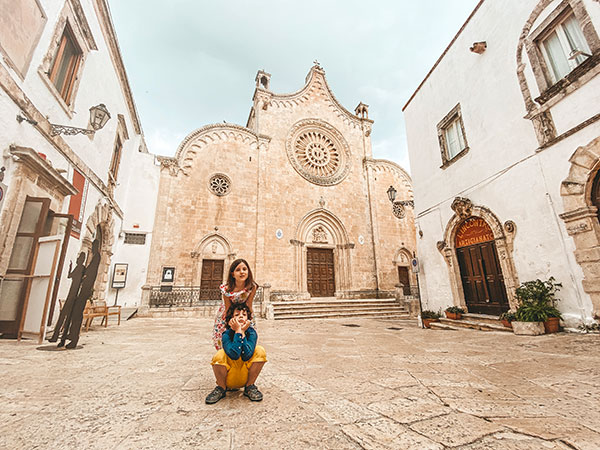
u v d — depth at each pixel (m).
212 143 17.09
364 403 2.52
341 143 21.17
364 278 18.61
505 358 4.33
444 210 10.03
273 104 19.72
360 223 19.78
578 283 5.99
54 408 2.33
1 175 5.19
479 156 8.67
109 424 2.04
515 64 7.66
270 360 4.41
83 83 8.57
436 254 10.30
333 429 1.98
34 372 3.44
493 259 8.27
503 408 2.39
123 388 2.89
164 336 6.97
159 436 1.85
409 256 20.48
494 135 8.20
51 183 6.65
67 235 6.15
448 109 10.16
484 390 2.88
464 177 9.20
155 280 13.88
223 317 2.76
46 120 6.50
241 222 16.47
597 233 5.75
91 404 2.44
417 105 12.00
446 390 2.88
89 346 5.37
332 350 5.31
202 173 16.38
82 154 8.81
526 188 7.17
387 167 21.95
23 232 5.86
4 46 5.22
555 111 6.59
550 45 7.04
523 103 7.39
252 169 17.66
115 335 6.96
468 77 9.27
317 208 18.72
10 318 5.68
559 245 6.36
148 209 14.79
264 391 2.84
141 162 15.24
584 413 2.26
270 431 1.94
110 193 11.27
